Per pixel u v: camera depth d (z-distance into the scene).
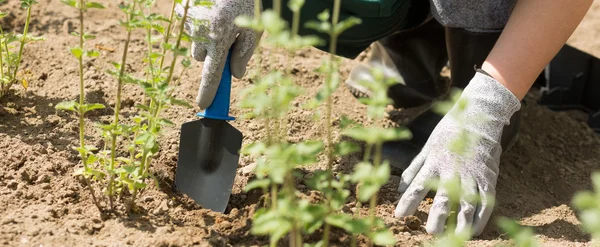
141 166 2.84
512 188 3.59
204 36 2.92
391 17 3.46
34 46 4.26
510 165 3.78
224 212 3.07
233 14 2.88
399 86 4.12
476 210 2.95
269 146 2.58
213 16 2.89
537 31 2.97
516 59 3.00
